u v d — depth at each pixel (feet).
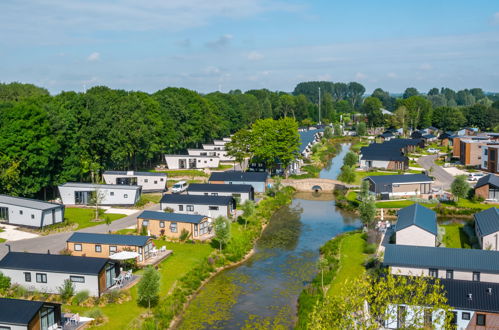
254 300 187.52
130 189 316.40
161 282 193.06
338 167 527.40
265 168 461.78
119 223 273.95
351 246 242.37
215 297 189.88
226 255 232.53
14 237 243.40
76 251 214.69
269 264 228.43
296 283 204.54
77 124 352.49
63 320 155.63
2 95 531.50
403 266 181.06
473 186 375.86
